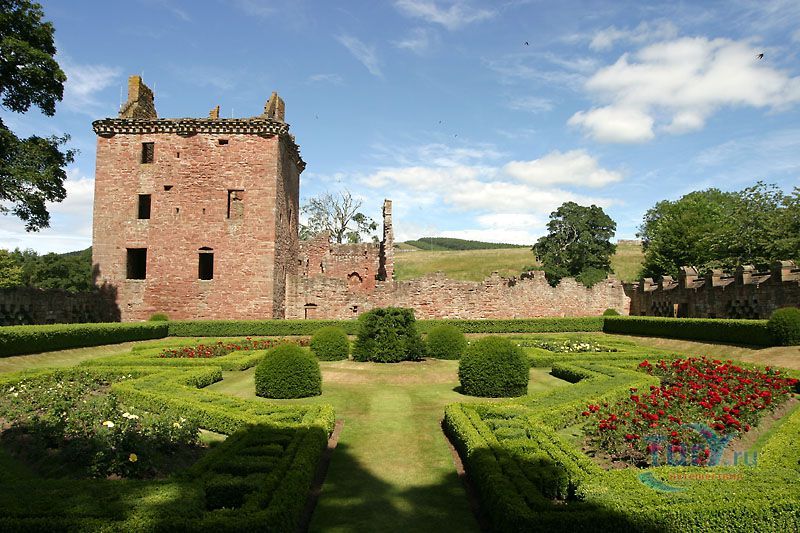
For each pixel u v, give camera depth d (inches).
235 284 1264.8
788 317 773.3
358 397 566.9
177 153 1272.1
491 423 399.9
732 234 1584.6
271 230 1270.9
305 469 302.0
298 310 1374.3
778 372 577.0
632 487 270.2
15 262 2278.5
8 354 741.3
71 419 366.9
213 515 236.4
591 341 983.6
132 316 1255.5
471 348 586.6
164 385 542.3
